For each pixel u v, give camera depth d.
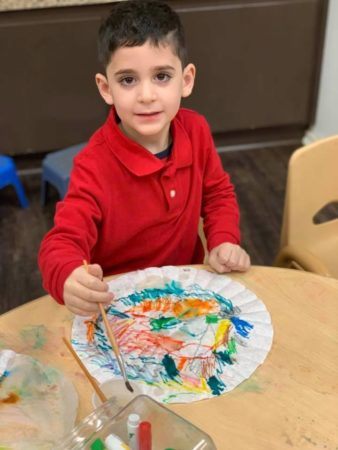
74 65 2.38
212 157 1.17
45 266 0.89
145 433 0.58
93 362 0.79
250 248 2.13
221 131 2.72
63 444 0.61
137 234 1.08
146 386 0.75
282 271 0.97
